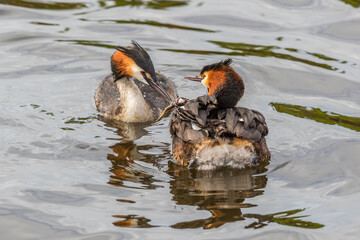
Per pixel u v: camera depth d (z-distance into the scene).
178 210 9.29
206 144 10.63
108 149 11.79
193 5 20.03
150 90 15.20
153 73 14.30
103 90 14.77
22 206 9.46
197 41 17.41
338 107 13.77
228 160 10.70
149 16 19.08
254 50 16.77
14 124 12.69
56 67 15.91
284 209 9.34
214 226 8.80
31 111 13.43
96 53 16.66
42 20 18.59
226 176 10.59
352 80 15.12
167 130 13.22
